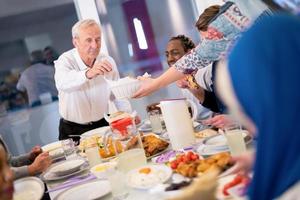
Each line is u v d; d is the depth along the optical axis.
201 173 0.98
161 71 3.32
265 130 0.56
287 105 0.54
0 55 3.16
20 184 1.39
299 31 0.57
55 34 3.24
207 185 0.69
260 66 0.55
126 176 1.10
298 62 0.54
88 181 1.27
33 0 3.20
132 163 1.22
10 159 1.78
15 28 3.19
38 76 3.23
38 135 3.29
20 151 3.25
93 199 1.05
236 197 0.81
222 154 1.06
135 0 3.24
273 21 0.59
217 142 1.31
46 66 3.24
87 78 2.18
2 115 3.20
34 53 3.23
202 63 1.48
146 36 3.29
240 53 0.59
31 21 3.21
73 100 2.39
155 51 3.32
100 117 2.47
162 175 1.04
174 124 1.38
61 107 2.47
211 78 1.93
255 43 0.57
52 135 3.31
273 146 0.56
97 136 1.82
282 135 0.55
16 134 3.24
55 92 3.27
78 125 2.46
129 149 1.31
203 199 0.67
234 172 0.95
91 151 1.49
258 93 0.56
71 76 2.24
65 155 1.80
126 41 3.27
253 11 1.32
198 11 3.42
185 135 1.38
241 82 0.58
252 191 0.60
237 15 1.34
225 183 0.90
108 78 2.34
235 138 1.13
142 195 1.00
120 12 3.23
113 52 3.25
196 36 3.37
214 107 2.02
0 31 3.18
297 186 0.54
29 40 3.21
